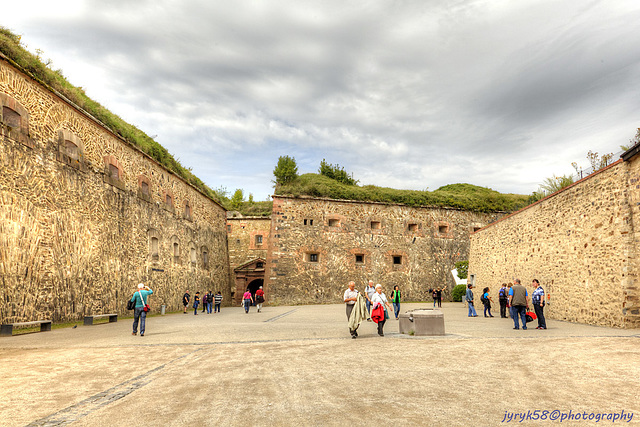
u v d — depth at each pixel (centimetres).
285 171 3562
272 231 3253
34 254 1460
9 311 1323
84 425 417
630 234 1204
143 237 2336
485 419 402
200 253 3275
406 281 3406
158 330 1359
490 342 912
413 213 3531
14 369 707
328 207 3375
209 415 432
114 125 2144
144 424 413
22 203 1417
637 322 1177
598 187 1341
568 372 591
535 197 2675
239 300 4041
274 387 543
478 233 2556
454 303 3156
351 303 1129
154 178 2528
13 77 1439
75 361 777
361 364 683
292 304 3155
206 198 3494
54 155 1617
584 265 1407
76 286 1689
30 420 435
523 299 1210
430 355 758
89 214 1822
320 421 403
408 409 434
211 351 874
